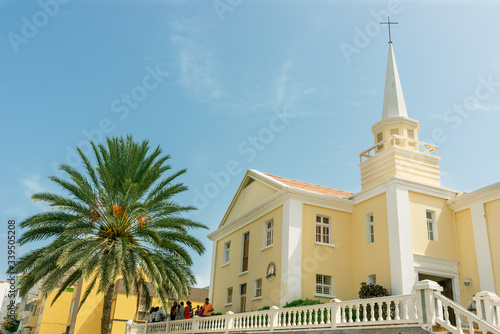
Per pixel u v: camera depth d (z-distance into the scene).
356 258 20.08
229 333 16.09
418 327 10.07
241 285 23.05
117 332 31.36
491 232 17.45
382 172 20.69
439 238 18.66
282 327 14.10
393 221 18.19
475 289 17.66
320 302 18.48
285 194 20.09
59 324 37.72
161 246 19.38
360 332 11.45
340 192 25.47
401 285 16.95
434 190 19.34
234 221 24.72
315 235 19.86
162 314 22.23
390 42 25.31
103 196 18.64
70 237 18.16
